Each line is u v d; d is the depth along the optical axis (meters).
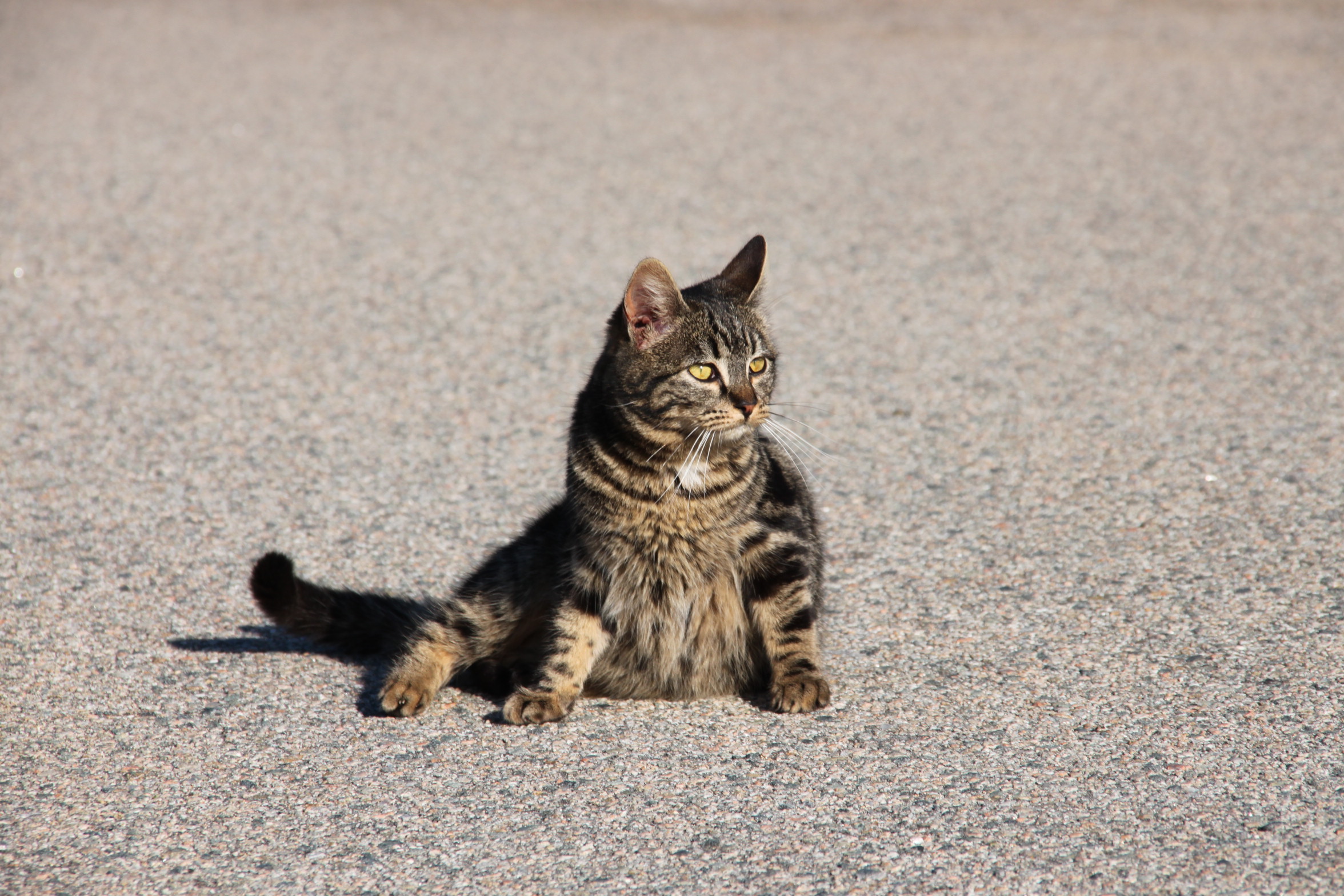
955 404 11.38
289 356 12.45
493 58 22.50
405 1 26.62
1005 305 13.30
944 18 24.56
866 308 13.36
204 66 22.09
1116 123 18.48
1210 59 21.38
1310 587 8.15
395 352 12.59
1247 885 5.38
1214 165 16.75
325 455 10.60
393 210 15.98
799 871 5.56
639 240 15.07
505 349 12.67
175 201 16.16
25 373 11.94
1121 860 5.57
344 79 21.28
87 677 7.41
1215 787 6.11
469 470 10.40
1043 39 22.91
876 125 18.72
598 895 5.43
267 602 7.49
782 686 7.06
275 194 16.42
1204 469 9.94
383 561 8.95
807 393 11.69
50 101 20.06
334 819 6.03
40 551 8.94
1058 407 11.20
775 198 16.22
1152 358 11.99
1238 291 13.29
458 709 7.19
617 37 23.72
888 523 9.41
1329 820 5.82
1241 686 7.05
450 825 5.96
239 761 6.56
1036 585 8.38
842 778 6.31
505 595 7.41
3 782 6.35
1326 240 14.38
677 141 18.22
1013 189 16.27
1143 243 14.55
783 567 7.20
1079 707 6.92
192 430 10.96
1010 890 5.39
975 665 7.43
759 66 21.75
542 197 16.36
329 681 7.46
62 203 16.00
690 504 6.98
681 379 7.00
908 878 5.50
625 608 7.20
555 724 6.98
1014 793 6.12
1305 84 19.88
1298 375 11.46
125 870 5.65
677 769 6.45
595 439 7.15
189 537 9.23
